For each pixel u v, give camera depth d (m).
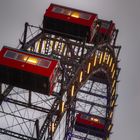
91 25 54.19
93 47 59.72
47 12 55.56
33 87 43.88
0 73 43.94
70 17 54.94
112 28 68.50
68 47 59.53
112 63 75.88
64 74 46.22
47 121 44.38
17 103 46.19
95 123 76.00
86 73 58.56
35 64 43.06
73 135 75.38
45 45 58.38
